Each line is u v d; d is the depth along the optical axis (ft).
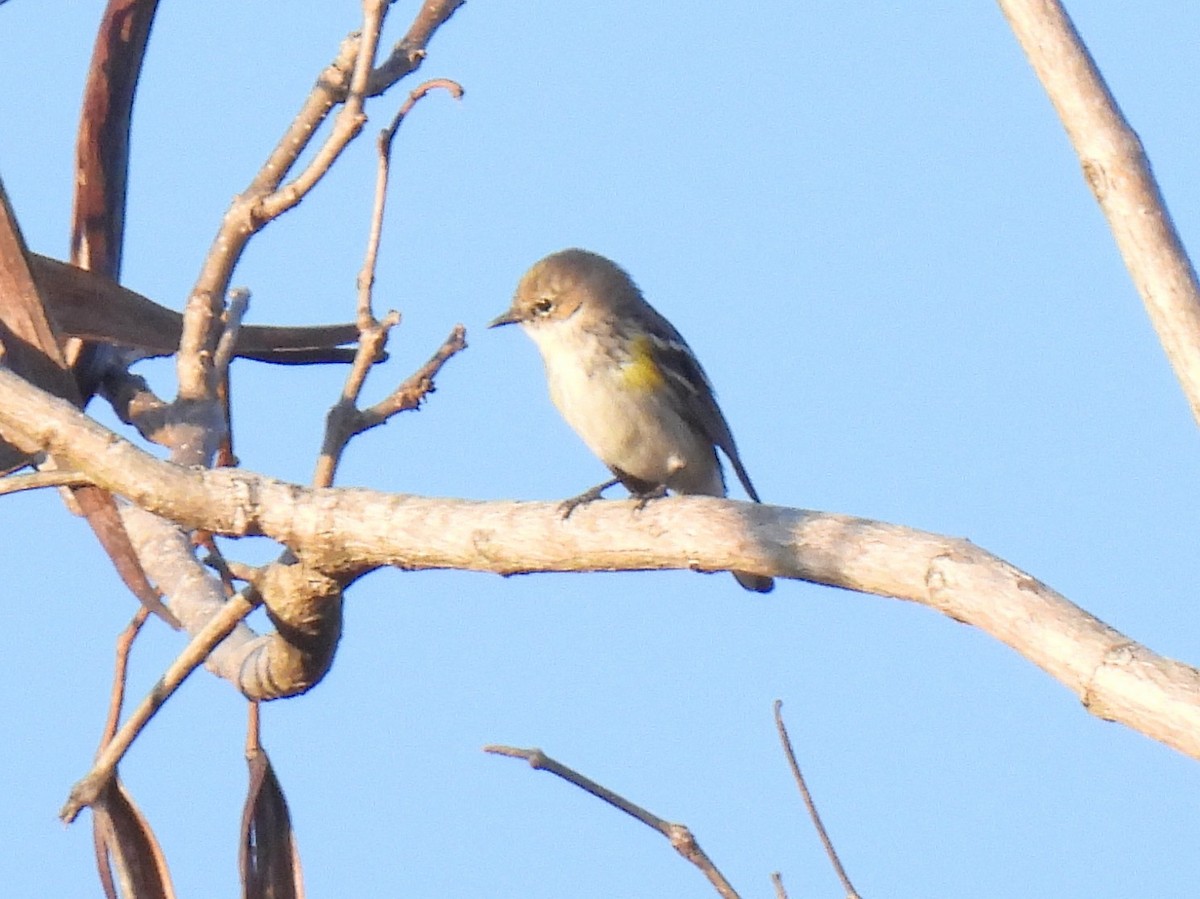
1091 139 24.52
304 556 33.22
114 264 47.44
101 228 47.21
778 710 29.81
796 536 27.04
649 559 29.48
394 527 32.07
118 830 35.96
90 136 46.96
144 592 34.88
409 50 41.22
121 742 35.40
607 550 30.04
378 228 37.24
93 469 32.22
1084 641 22.65
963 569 24.38
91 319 44.24
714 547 28.02
